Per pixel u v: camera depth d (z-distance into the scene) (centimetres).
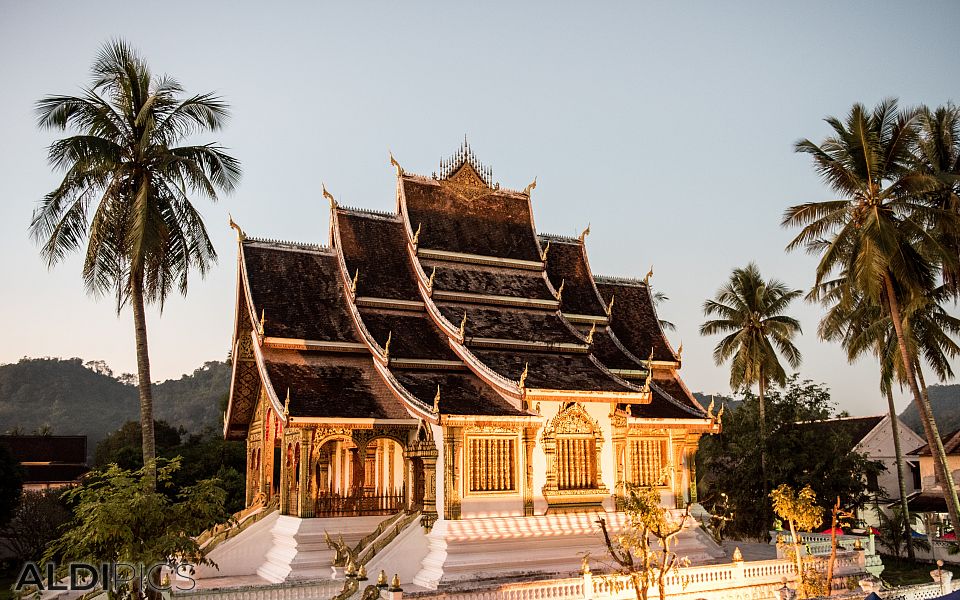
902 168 3359
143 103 2805
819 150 3466
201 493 2014
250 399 3794
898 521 4444
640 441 3425
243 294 3572
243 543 3097
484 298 3578
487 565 2788
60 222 2661
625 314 4288
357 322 3381
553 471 3033
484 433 2922
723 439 5438
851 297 3406
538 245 3972
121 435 7775
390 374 3111
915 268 3247
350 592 2208
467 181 3988
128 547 1828
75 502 4638
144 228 2570
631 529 2925
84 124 2719
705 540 3503
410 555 2814
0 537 4816
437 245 3681
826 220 3431
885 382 3969
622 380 3275
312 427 2916
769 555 3675
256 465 3859
